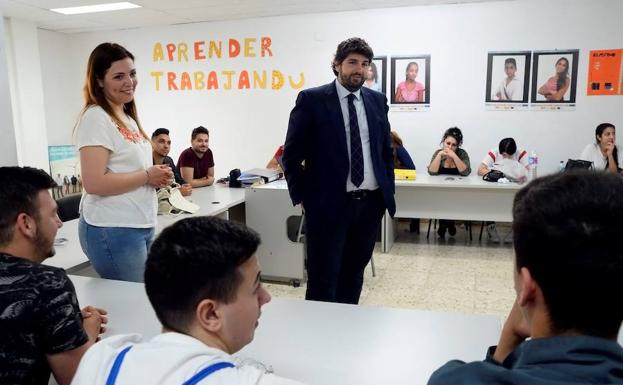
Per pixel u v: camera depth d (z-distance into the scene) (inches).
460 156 194.4
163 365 24.8
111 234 66.4
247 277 30.6
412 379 41.7
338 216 89.0
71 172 244.8
